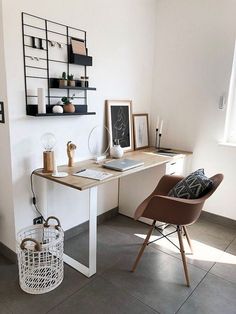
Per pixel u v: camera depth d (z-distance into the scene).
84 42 2.29
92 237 1.95
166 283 1.96
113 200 3.03
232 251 2.40
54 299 1.77
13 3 1.76
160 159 2.61
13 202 2.02
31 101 1.99
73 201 2.50
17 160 1.98
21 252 1.81
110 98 2.71
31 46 1.92
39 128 2.08
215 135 2.86
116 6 2.54
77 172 2.07
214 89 2.79
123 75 2.80
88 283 1.93
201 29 2.77
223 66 2.69
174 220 1.89
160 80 3.17
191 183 2.05
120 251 2.35
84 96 2.41
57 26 2.06
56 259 1.92
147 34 3.00
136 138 3.09
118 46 2.66
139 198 2.91
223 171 2.87
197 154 3.03
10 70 1.82
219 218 2.95
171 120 3.16
